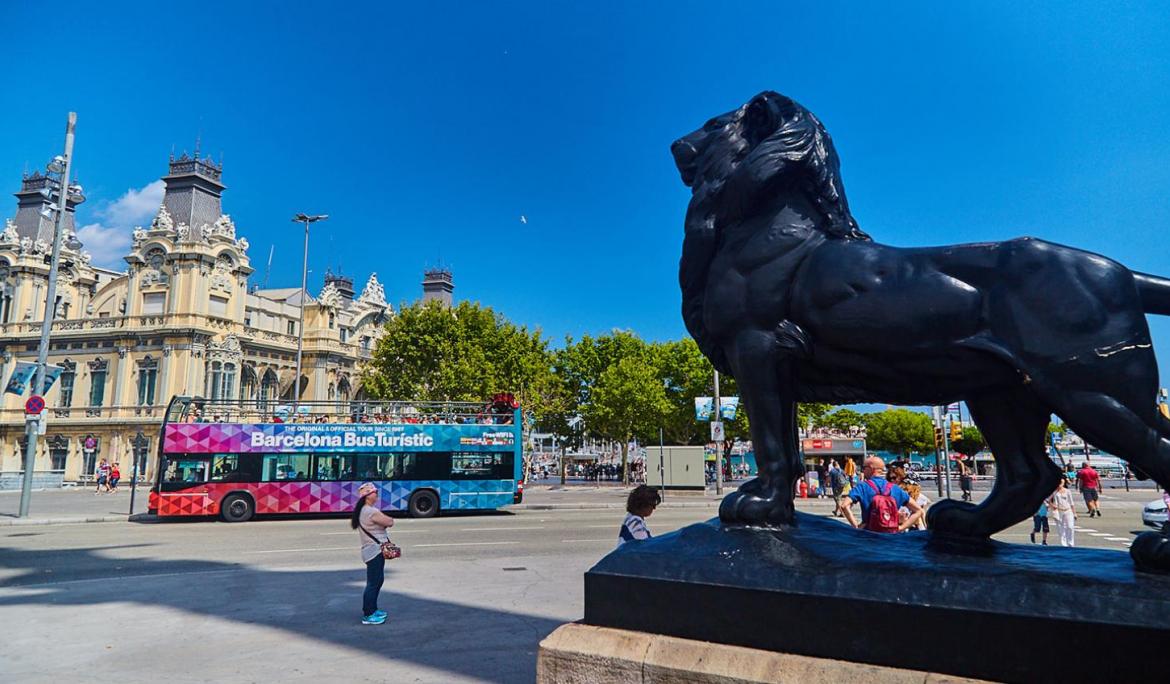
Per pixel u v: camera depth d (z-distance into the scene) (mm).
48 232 57375
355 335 62625
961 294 2400
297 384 43594
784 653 2398
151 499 19453
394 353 42219
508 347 43531
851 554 2479
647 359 49656
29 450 20094
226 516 19703
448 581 9469
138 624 6938
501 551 12867
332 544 14227
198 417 21062
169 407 20453
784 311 2779
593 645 2738
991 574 2174
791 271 2773
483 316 43281
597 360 51344
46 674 5281
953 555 2447
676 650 2561
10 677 5211
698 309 3121
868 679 2176
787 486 2830
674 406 47188
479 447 21469
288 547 13727
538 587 8977
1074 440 42094
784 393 2830
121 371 48906
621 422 45500
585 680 2719
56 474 44531
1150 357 2234
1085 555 2408
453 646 6020
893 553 2480
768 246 2812
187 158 53781
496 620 7031
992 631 2080
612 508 24266
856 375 2680
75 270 56656
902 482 8500
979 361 2381
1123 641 1910
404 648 5965
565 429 51125
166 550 13289
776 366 2799
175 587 9109
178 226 51812
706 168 3084
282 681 5078
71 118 22078
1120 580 2037
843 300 2596
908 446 67000
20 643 6207
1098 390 2193
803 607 2391
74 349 50969
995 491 2678
